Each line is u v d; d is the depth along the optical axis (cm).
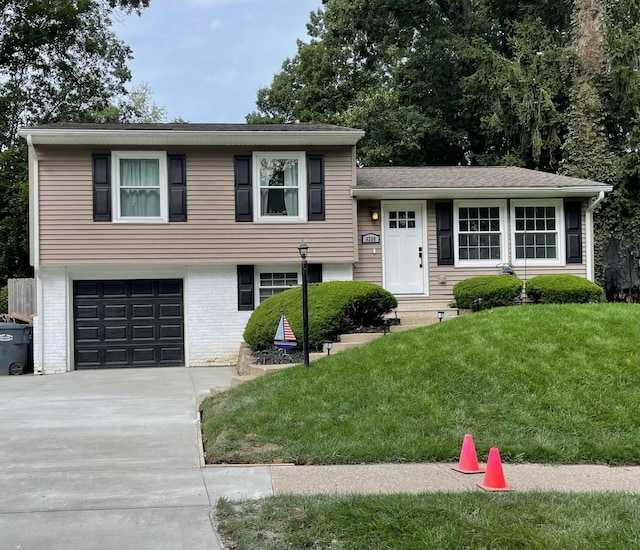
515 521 423
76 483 535
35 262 1347
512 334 902
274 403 750
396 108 2484
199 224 1396
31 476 555
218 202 1404
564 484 538
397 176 1598
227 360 1418
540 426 682
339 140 1412
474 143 2634
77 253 1356
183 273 1427
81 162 1362
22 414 839
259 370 954
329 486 525
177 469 578
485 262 1488
